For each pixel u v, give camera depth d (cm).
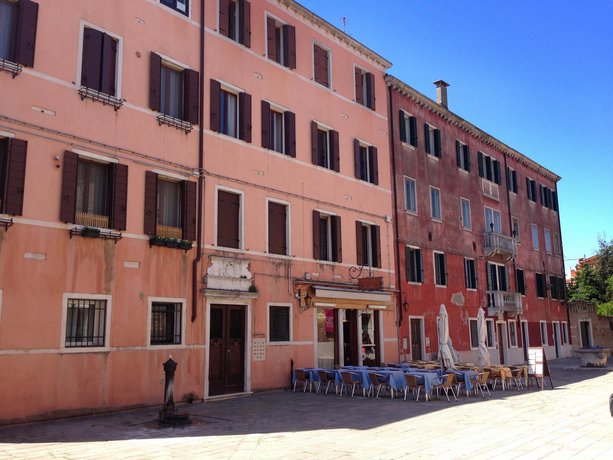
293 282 1789
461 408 1345
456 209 2822
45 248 1187
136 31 1448
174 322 1437
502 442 948
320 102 2036
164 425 1091
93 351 1240
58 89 1257
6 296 1115
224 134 1650
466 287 2789
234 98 1731
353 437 984
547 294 3725
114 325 1288
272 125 1853
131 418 1191
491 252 3005
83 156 1293
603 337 4006
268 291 1702
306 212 1891
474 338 2786
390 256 2277
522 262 3462
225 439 966
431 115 2741
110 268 1298
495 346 2975
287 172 1841
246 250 1650
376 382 1515
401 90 2516
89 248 1266
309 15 2017
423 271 2469
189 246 1468
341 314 1970
